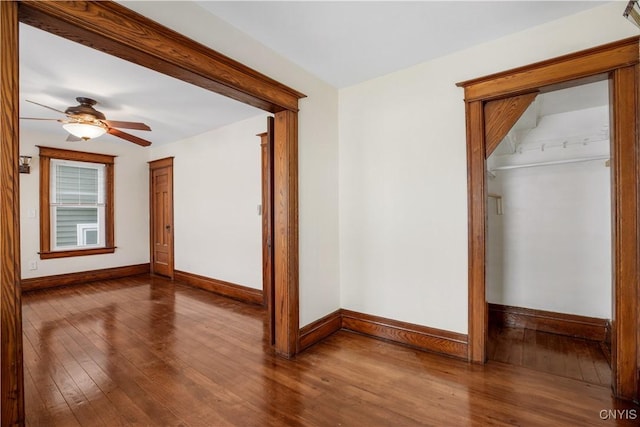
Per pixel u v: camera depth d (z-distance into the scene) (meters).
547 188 3.06
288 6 1.85
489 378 2.12
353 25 2.05
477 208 2.32
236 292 4.12
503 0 1.82
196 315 3.46
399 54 2.44
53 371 2.24
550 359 2.41
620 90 1.83
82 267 4.95
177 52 1.74
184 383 2.09
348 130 3.03
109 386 2.05
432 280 2.55
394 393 1.96
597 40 1.91
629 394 1.84
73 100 3.22
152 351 2.56
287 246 2.49
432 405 1.84
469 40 2.25
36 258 4.52
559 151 3.04
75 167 4.95
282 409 1.82
